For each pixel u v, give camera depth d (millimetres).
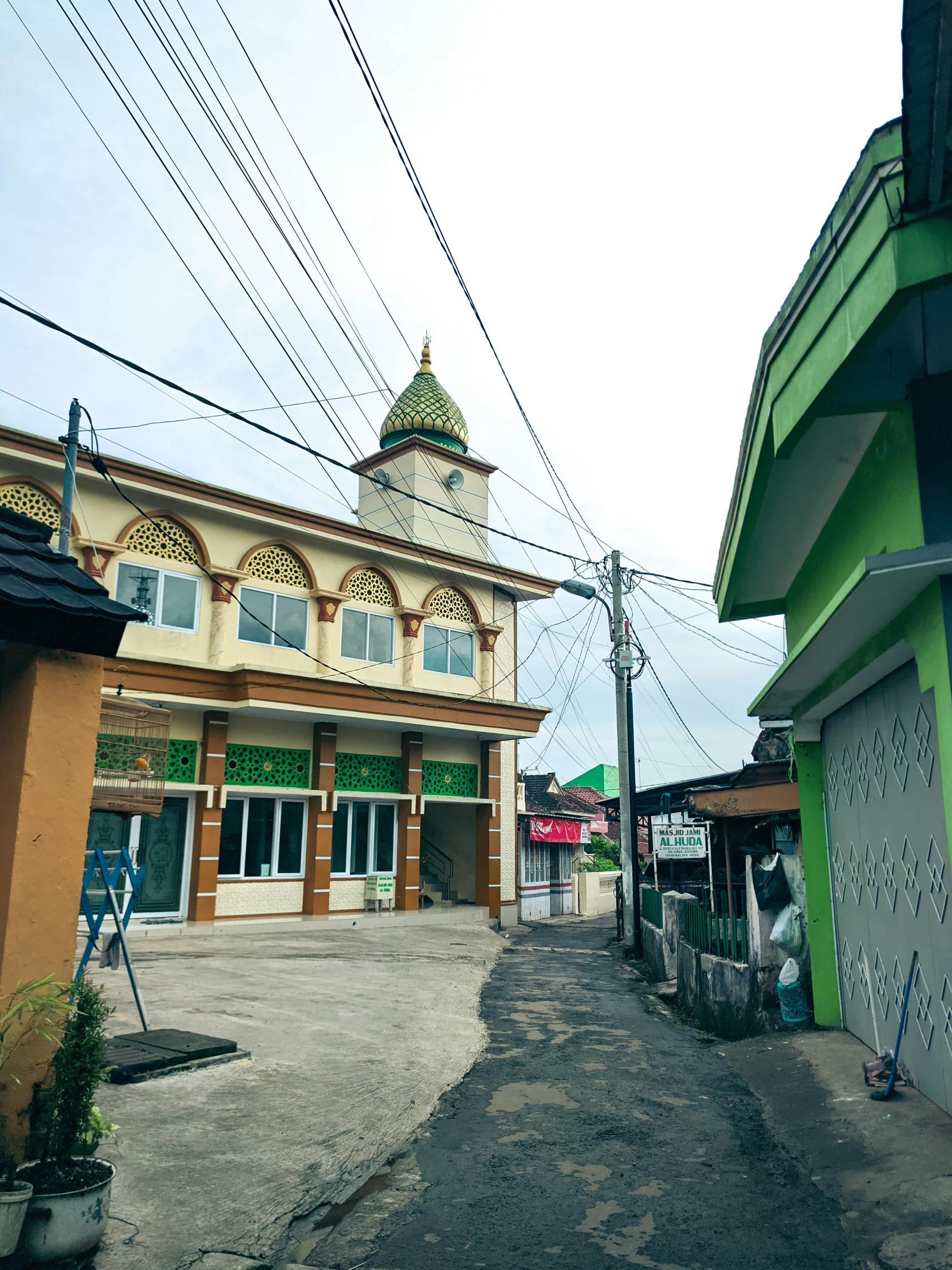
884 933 6641
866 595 4867
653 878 22172
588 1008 11055
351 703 18094
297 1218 4516
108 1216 4230
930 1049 5633
